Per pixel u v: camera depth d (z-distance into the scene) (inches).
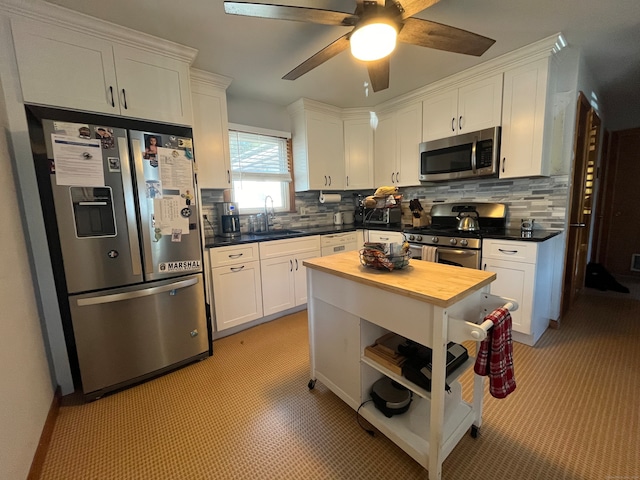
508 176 95.7
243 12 51.7
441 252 102.7
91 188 65.5
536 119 88.3
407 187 142.3
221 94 101.7
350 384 59.5
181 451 54.1
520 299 86.2
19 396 48.7
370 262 56.9
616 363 77.6
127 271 71.4
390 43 57.1
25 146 63.3
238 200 122.0
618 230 161.9
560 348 86.0
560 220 96.8
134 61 74.4
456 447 52.9
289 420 61.2
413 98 120.5
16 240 57.6
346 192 160.6
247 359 86.2
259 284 104.7
